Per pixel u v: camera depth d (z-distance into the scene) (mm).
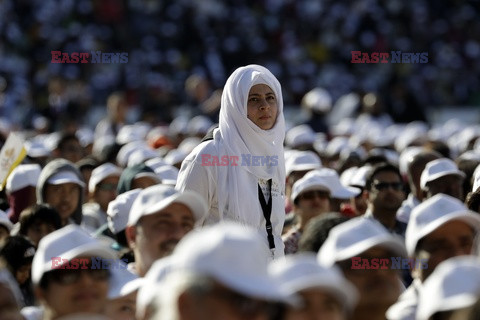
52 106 43281
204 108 38969
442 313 8680
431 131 38938
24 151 17453
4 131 29016
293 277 8789
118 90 53438
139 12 60219
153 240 11859
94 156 28000
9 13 58406
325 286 8750
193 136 35344
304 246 11781
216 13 62719
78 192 18297
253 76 14602
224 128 14617
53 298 10664
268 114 14594
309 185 16906
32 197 19359
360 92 50781
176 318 7445
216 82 54688
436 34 63531
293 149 28016
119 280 11672
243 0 63906
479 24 64750
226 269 7336
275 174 14688
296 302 8438
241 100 14516
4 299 9539
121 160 26172
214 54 56594
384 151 27031
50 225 15078
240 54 59531
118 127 39250
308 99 38812
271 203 14586
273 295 7332
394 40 62688
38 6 59219
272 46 61344
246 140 14523
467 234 11375
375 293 10289
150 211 11859
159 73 55531
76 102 45812
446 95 59750
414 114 43906
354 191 18938
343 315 8859
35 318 11500
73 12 59469
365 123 40281
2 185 17406
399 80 57906
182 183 14461
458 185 17812
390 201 17203
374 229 10438
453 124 48250
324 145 32906
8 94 49375
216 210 14430
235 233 7492
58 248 10711
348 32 62344
